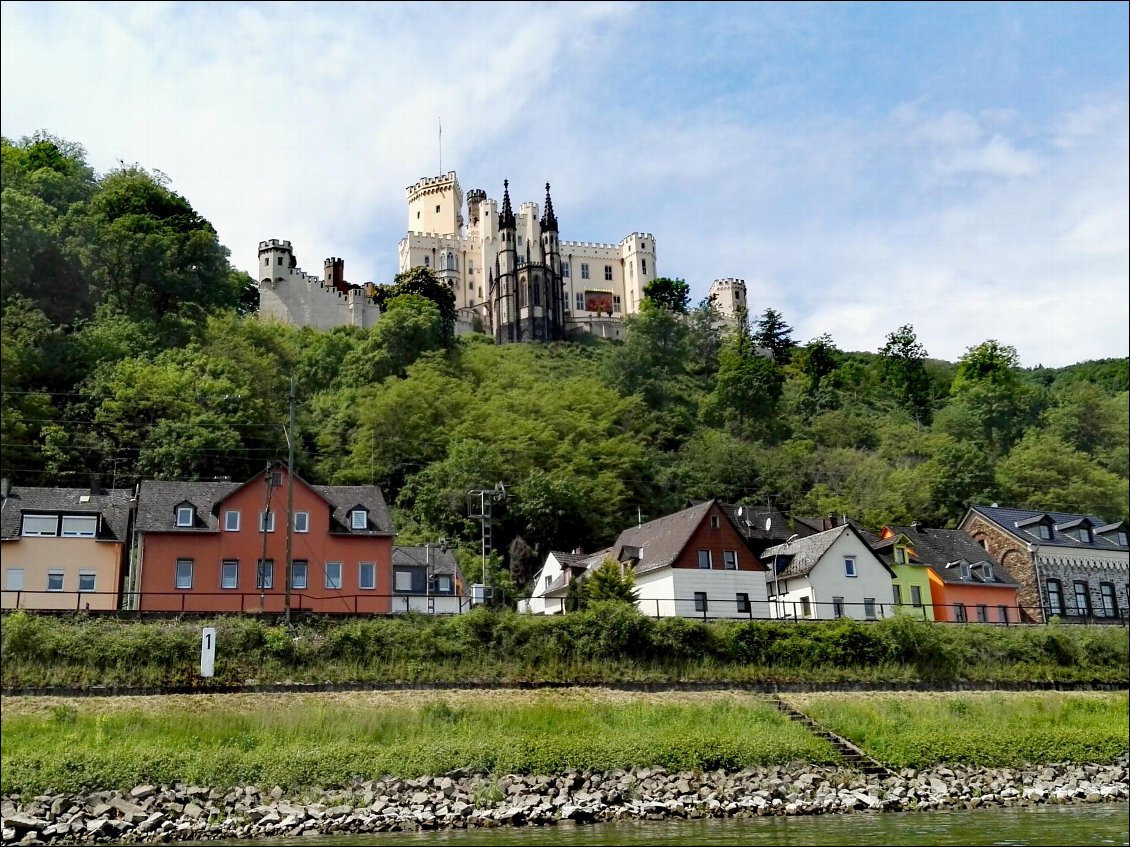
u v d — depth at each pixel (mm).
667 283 199375
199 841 35688
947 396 161250
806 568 69188
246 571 61594
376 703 47531
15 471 81375
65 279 116250
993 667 60688
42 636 46438
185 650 48125
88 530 63375
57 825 36094
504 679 51281
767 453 119188
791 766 45219
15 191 117500
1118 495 106812
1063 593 79688
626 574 62281
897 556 74875
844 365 174750
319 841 35438
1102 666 63688
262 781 39750
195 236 131375
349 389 122688
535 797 40500
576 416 119375
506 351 159375
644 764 43469
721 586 67688
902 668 58281
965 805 43344
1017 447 119750
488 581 83062
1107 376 165375
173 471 84125
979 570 77938
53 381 95125
